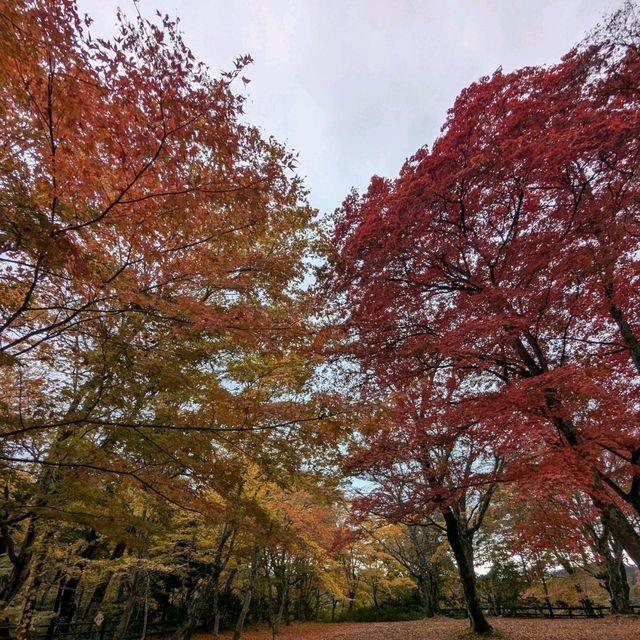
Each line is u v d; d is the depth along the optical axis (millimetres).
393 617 28656
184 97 3250
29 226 2844
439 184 8148
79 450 4422
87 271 3309
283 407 4258
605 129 5941
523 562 24484
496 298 7676
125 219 3529
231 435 4277
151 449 4258
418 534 27391
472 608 14312
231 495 4270
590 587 24609
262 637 19109
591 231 6883
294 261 4871
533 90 7734
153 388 5059
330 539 13516
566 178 7523
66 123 3033
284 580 19844
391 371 9602
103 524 4121
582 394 7105
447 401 8906
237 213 4160
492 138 7789
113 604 15828
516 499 7613
